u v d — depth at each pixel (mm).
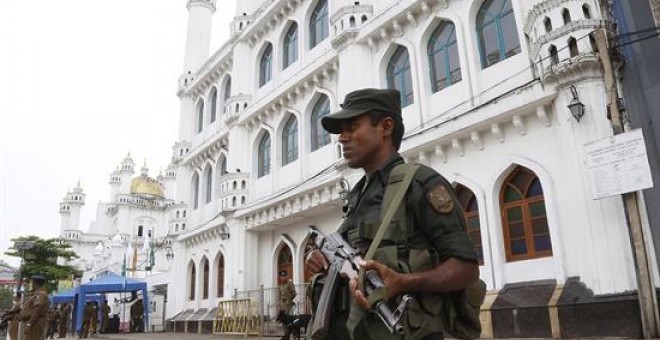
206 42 33094
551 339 9836
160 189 75500
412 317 1928
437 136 13531
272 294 20172
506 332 10742
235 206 23156
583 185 10094
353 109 2518
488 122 12406
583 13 10555
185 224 29422
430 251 2133
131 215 70812
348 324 2057
